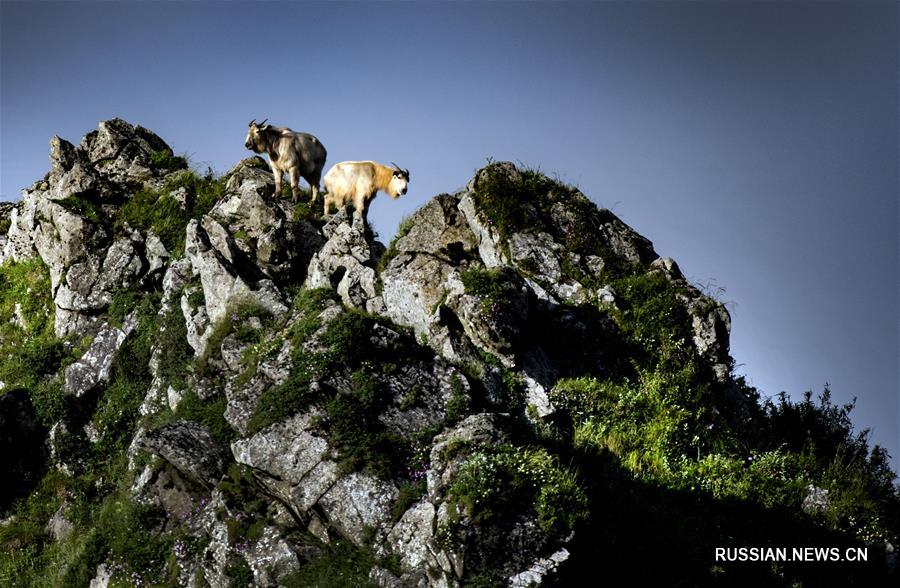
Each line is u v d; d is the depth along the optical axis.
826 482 14.81
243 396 14.49
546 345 17.05
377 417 13.88
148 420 17.58
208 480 14.36
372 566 11.99
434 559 11.45
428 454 13.34
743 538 13.64
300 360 14.58
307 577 12.20
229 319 17.48
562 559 11.32
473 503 11.56
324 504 12.91
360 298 17.56
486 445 12.79
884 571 13.55
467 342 15.88
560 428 15.13
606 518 12.61
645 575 12.12
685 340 17.59
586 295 17.94
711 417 16.31
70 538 16.05
